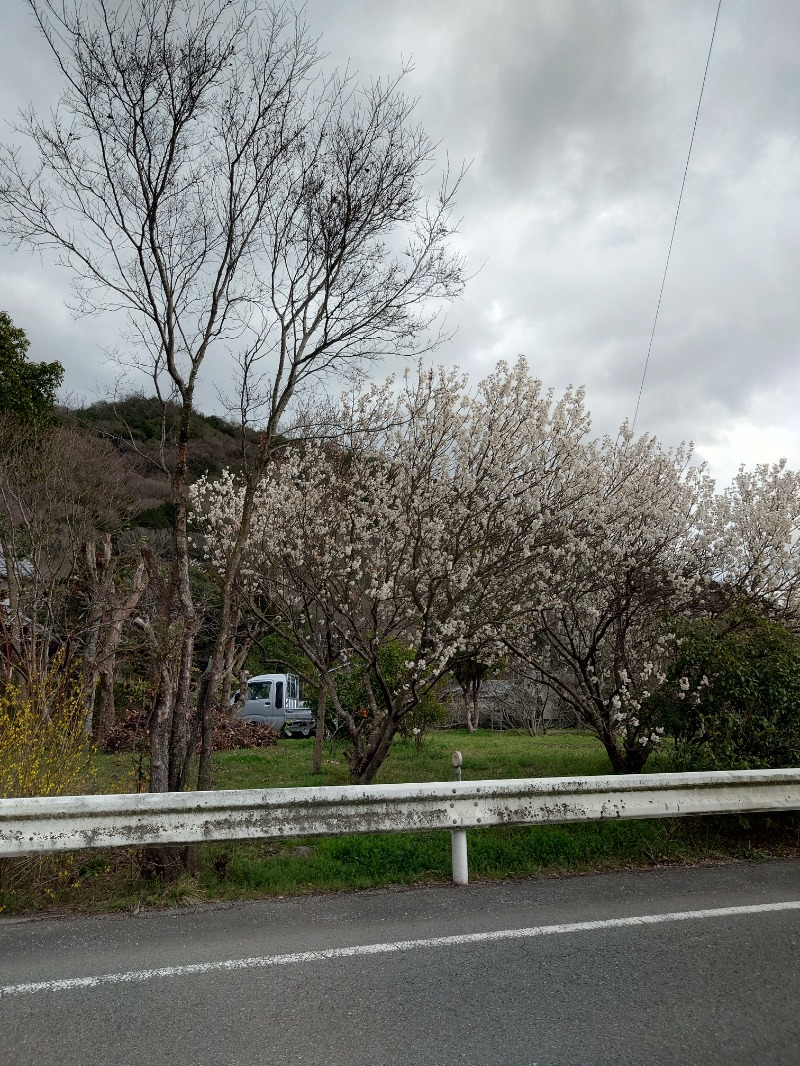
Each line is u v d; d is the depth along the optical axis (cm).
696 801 549
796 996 325
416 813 488
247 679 1825
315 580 827
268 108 613
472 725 2003
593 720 825
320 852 551
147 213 592
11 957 368
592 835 582
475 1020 301
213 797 448
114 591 1315
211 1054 273
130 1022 298
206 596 1087
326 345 663
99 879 484
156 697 524
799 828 613
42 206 588
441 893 480
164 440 615
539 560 806
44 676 682
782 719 639
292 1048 278
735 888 492
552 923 419
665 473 933
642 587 818
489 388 848
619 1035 289
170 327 593
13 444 1360
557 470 831
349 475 925
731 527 900
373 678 1179
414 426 844
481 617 779
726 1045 283
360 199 647
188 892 463
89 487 1444
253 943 387
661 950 378
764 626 700
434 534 792
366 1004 314
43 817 416
